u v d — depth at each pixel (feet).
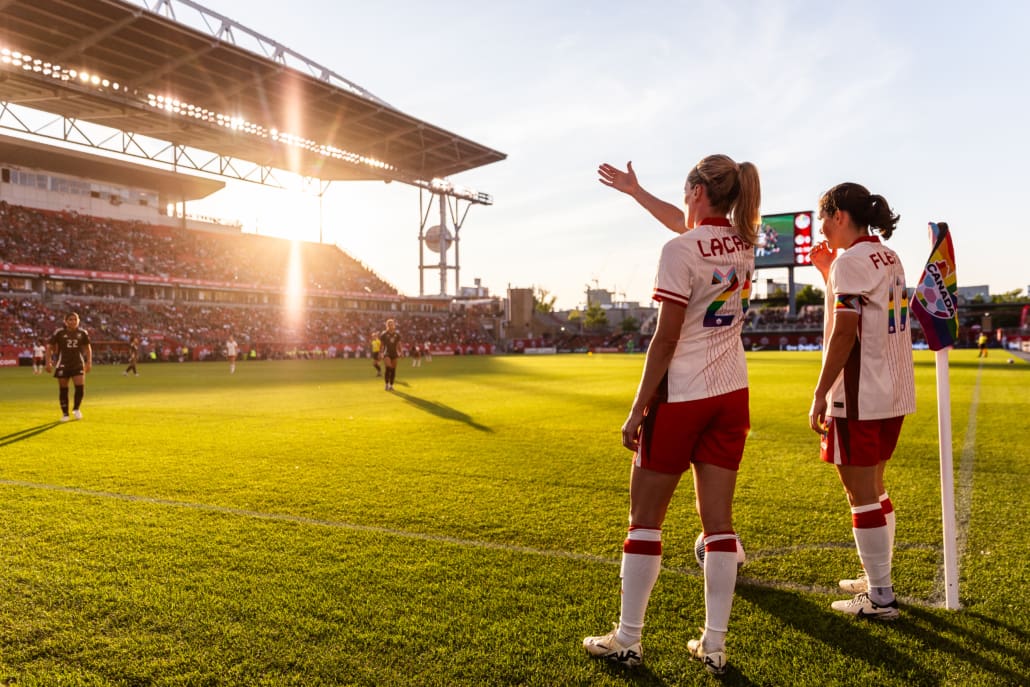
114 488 17.17
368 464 20.63
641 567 7.87
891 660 8.01
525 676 7.63
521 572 10.95
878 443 9.32
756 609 9.61
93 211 176.24
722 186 8.04
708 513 8.05
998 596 9.91
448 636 8.62
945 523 9.56
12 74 104.88
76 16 98.84
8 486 17.39
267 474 19.08
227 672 7.73
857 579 10.37
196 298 175.94
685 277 7.60
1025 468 19.71
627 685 7.45
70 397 46.34
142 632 8.75
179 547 12.23
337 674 7.67
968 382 56.54
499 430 28.60
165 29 105.29
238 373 84.74
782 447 24.06
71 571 10.93
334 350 182.60
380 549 12.16
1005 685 7.39
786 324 229.66
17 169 161.38
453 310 255.91
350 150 171.22
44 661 8.00
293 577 10.69
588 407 38.75
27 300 141.38
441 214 225.35
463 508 15.15
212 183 191.62
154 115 127.13
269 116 145.89
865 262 9.17
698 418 7.80
